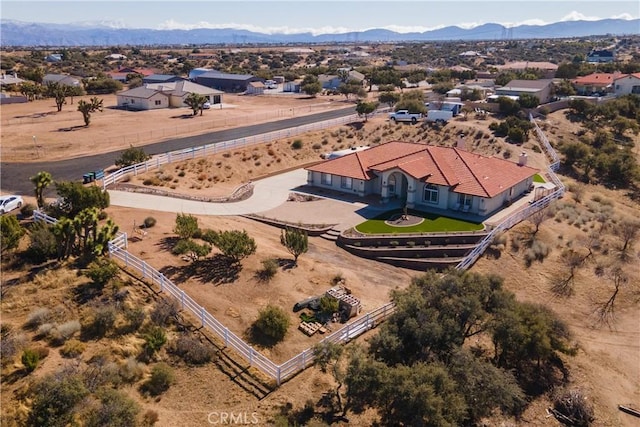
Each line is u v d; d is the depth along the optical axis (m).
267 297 29.52
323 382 23.69
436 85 117.50
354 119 79.75
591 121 83.25
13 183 46.62
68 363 22.09
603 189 58.66
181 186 49.16
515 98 89.31
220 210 43.91
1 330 23.81
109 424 18.59
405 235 39.12
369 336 27.47
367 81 136.50
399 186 47.97
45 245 29.92
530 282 35.28
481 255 37.66
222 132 71.88
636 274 36.22
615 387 26.31
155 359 23.52
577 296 34.00
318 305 29.38
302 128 71.31
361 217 43.38
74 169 51.75
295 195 49.31
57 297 26.47
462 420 21.52
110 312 24.78
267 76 148.00
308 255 36.84
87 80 120.94
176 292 27.52
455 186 44.75
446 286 27.73
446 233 39.34
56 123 74.00
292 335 26.80
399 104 84.88
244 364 24.20
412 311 26.16
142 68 176.50
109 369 21.84
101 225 36.12
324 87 131.88
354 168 49.78
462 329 26.52
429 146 51.78
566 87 104.56
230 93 122.94
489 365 23.36
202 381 22.83
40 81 118.31
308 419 21.39
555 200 48.59
